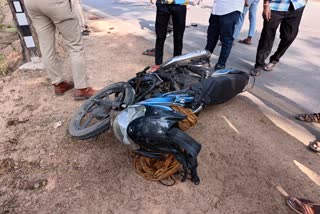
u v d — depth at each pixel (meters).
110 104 2.85
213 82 3.16
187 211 2.24
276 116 3.49
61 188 2.45
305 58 5.27
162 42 4.73
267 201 2.32
